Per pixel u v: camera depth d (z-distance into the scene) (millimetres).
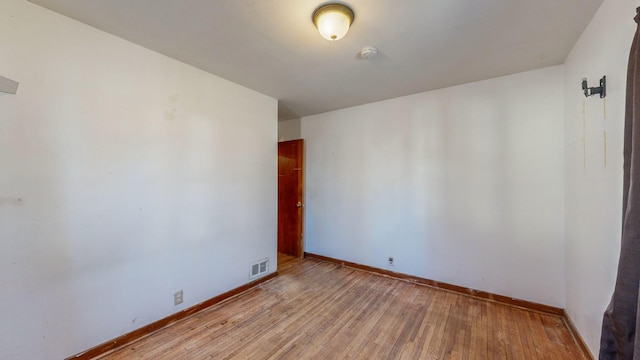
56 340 1671
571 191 2156
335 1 1519
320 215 4062
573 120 2086
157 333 2109
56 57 1667
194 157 2445
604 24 1540
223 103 2697
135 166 2043
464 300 2705
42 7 1606
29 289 1575
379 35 1876
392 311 2482
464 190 2834
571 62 2107
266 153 3211
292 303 2641
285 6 1572
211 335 2094
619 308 1103
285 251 4430
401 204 3264
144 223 2096
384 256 3402
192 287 2428
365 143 3574
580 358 1832
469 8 1580
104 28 1825
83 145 1780
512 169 2578
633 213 1033
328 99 3373
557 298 2383
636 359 911
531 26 1768
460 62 2311
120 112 1957
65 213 1709
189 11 1629
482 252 2736
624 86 1353
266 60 2287
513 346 1964
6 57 1497
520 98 2533
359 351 1918
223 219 2709
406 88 2963
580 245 1966
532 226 2490
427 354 1886
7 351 1505
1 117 1481
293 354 1883
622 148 1391
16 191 1533
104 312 1877
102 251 1871
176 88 2297
